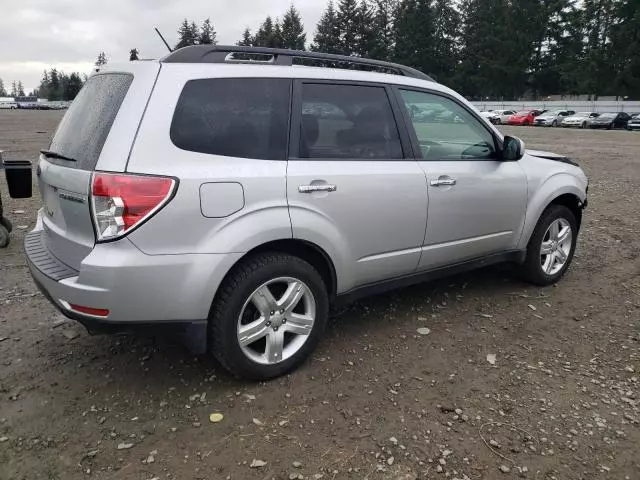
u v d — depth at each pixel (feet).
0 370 11.23
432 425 9.57
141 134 9.18
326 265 11.56
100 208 8.96
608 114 130.93
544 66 240.53
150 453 8.79
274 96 10.69
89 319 9.27
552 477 8.39
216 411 9.89
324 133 11.26
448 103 13.83
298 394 10.44
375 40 263.08
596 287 16.43
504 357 12.01
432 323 13.70
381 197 11.72
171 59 9.88
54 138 11.30
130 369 11.32
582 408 10.12
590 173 42.32
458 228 13.53
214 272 9.57
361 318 13.94
